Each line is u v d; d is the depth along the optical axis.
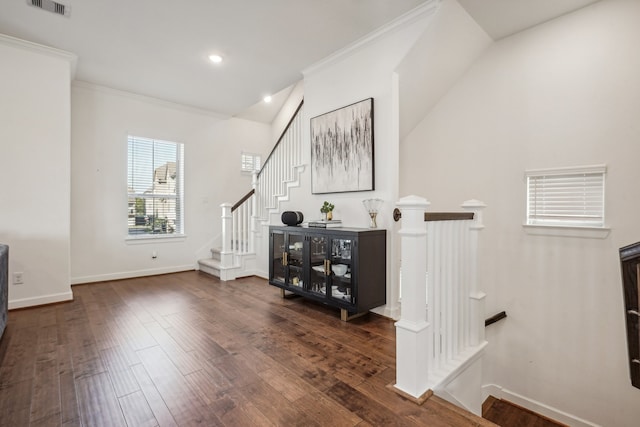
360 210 3.30
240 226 4.85
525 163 2.99
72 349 2.29
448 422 1.52
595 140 2.59
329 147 3.57
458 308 2.25
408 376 1.75
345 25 2.94
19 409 1.60
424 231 1.78
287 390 1.78
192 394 1.74
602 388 2.58
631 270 1.39
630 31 2.42
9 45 3.12
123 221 4.59
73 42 3.22
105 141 4.43
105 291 3.91
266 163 4.77
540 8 2.65
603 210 2.57
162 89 4.49
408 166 3.89
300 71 3.93
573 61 2.70
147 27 2.95
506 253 3.12
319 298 3.16
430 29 2.70
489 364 3.22
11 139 3.13
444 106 3.58
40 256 3.29
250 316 3.03
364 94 3.21
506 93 3.10
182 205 5.20
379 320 2.94
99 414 1.57
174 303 3.44
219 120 5.68
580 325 2.69
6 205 3.10
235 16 2.79
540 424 2.81
